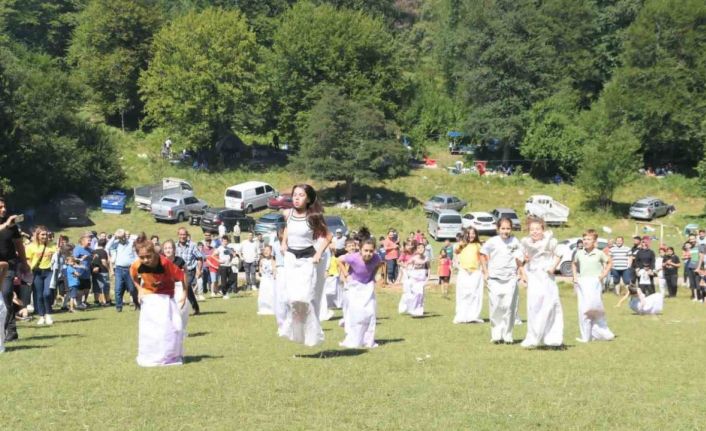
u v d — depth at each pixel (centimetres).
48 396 899
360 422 788
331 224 5103
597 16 9294
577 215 6894
